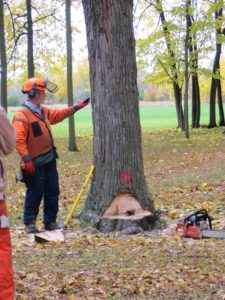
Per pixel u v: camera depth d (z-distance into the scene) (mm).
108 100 7953
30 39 22844
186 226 7340
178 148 22453
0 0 21719
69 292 5078
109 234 7648
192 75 31594
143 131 36188
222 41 28500
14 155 22109
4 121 4008
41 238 7285
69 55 21125
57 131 41125
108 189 7984
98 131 8070
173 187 12008
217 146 22422
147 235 7590
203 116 59969
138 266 5902
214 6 27078
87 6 7980
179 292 4992
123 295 4969
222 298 4762
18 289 5121
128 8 7898
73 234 7723
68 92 21250
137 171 8047
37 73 30203
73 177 14930
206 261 5992
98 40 7938
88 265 6012
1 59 21953
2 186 3941
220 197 10438
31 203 7840
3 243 3879
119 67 7898
